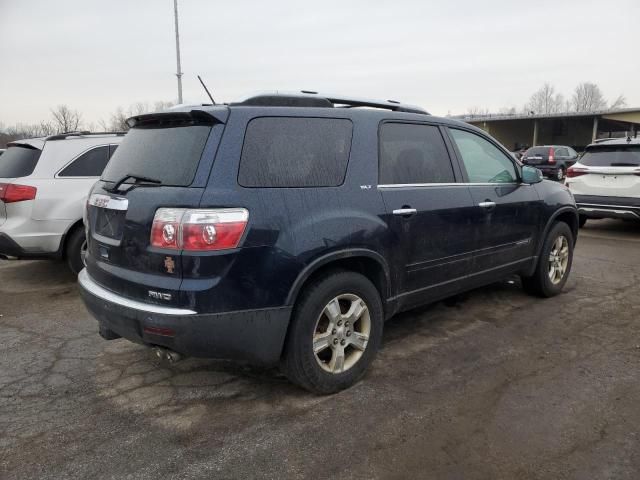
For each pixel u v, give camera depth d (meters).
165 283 2.76
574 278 6.14
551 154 21.95
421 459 2.64
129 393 3.37
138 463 2.62
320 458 2.66
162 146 3.08
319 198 3.12
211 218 2.70
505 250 4.60
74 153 5.96
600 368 3.67
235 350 2.87
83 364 3.82
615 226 10.32
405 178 3.69
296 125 3.16
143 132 3.34
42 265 7.04
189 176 2.79
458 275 4.15
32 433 2.90
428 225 3.77
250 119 2.98
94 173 6.05
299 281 2.97
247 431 2.91
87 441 2.82
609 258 7.24
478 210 4.20
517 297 5.37
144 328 2.83
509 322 4.62
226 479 2.50
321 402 3.22
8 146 6.27
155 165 3.03
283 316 2.94
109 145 6.20
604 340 4.19
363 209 3.32
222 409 3.15
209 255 2.70
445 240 3.94
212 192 2.73
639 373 3.59
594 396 3.27
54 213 5.72
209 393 3.36
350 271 3.31
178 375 3.62
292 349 3.08
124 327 2.97
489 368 3.69
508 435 2.84
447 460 2.63
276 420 3.02
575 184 9.24
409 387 3.41
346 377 3.34
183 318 2.71
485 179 4.42
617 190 8.73
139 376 3.61
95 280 3.31
